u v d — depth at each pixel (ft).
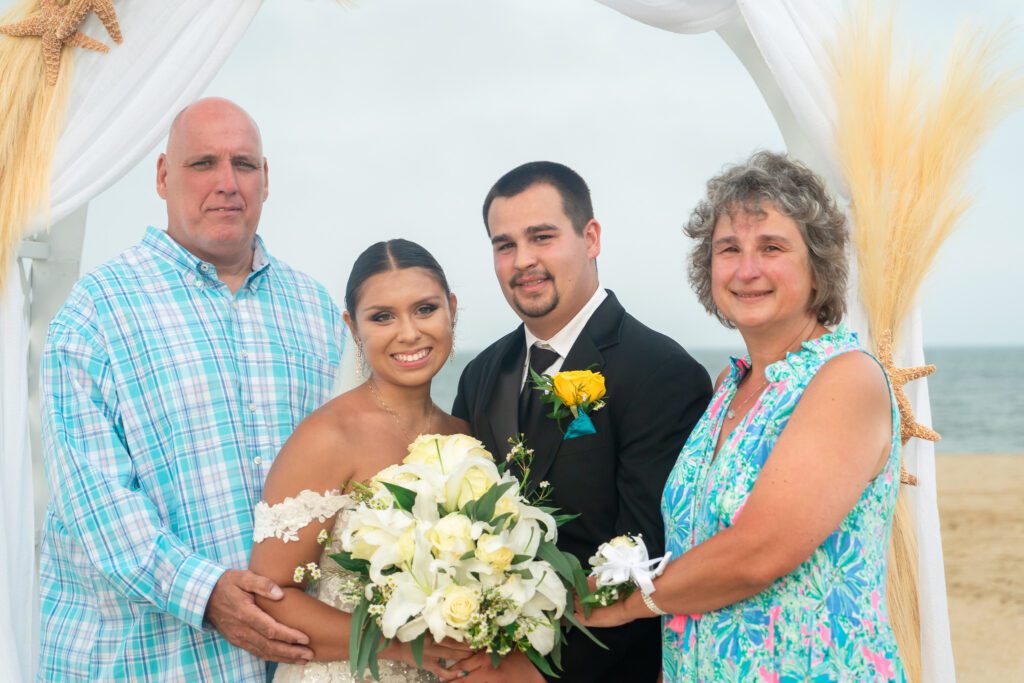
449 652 7.93
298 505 8.31
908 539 9.81
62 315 9.71
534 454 9.27
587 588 7.74
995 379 157.48
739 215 7.18
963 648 26.11
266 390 10.20
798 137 10.90
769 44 9.92
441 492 7.50
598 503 9.13
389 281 8.68
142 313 9.86
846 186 10.12
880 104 9.59
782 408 7.04
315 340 10.79
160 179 10.93
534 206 9.27
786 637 6.89
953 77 9.47
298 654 8.19
